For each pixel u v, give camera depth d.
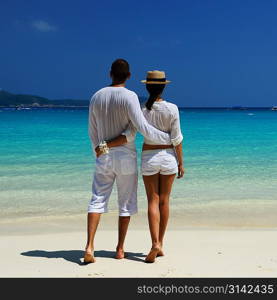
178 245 5.47
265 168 12.48
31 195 8.89
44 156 15.14
